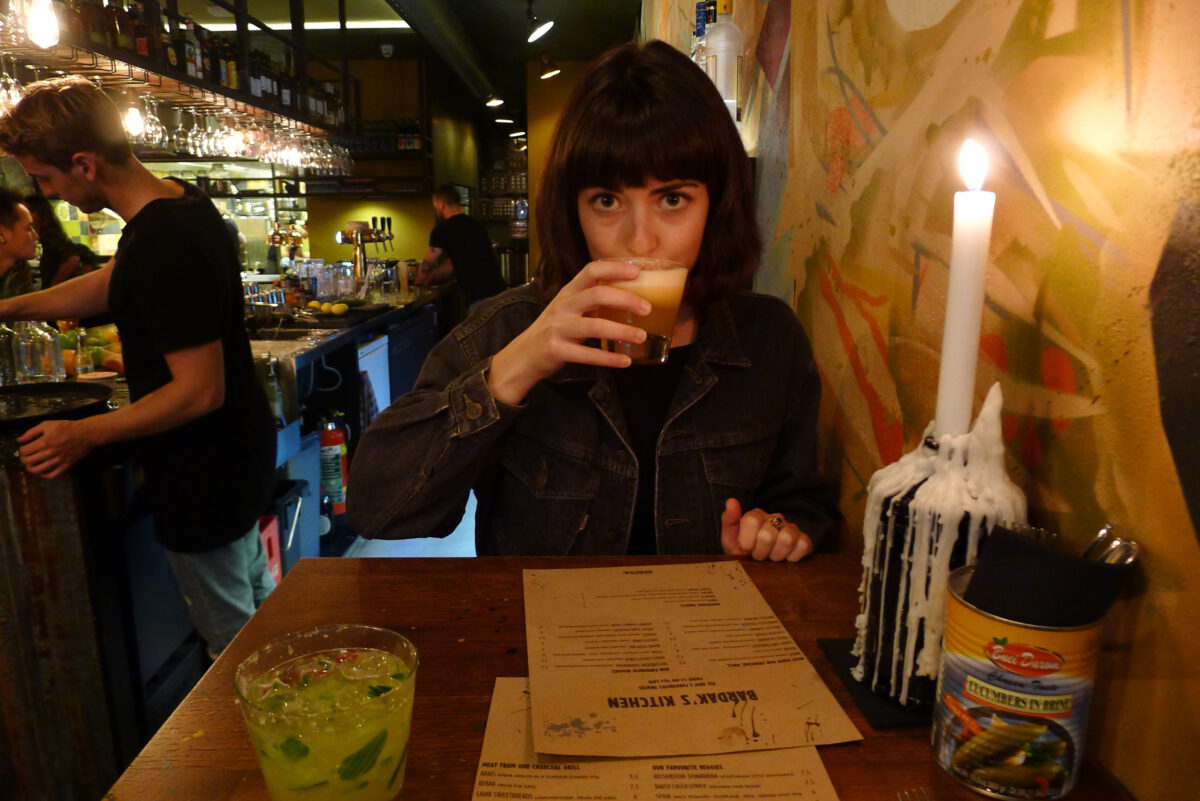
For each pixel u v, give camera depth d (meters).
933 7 0.82
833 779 0.54
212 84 3.44
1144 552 0.51
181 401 1.69
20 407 1.71
